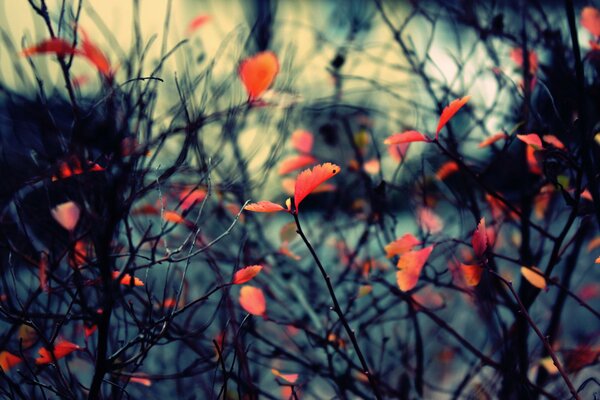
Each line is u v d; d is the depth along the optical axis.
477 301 1.10
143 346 0.96
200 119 1.02
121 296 0.95
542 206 1.13
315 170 0.92
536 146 0.99
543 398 1.11
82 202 0.98
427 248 0.97
